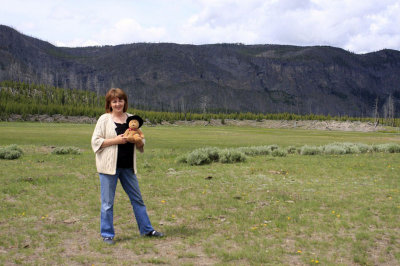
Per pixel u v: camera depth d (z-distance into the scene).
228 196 8.96
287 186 10.28
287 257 4.79
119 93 5.62
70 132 60.47
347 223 6.43
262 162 16.61
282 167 14.55
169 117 190.12
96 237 5.81
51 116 153.12
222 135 62.72
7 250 5.14
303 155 20.55
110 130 5.53
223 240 5.50
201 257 4.82
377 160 16.92
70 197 8.94
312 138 56.72
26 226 6.45
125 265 4.50
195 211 7.53
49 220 6.90
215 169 14.13
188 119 197.50
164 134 63.16
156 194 9.27
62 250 5.13
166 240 5.59
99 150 5.49
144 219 5.78
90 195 9.19
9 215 7.17
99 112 167.75
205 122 192.75
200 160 15.79
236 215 7.07
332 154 20.95
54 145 30.66
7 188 9.90
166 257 4.80
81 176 12.45
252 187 10.16
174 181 11.27
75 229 6.25
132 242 5.48
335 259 4.73
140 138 5.47
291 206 7.80
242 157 16.94
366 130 162.88
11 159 18.25
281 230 6.06
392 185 10.37
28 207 7.88
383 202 8.10
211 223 6.53
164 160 18.09
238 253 4.84
